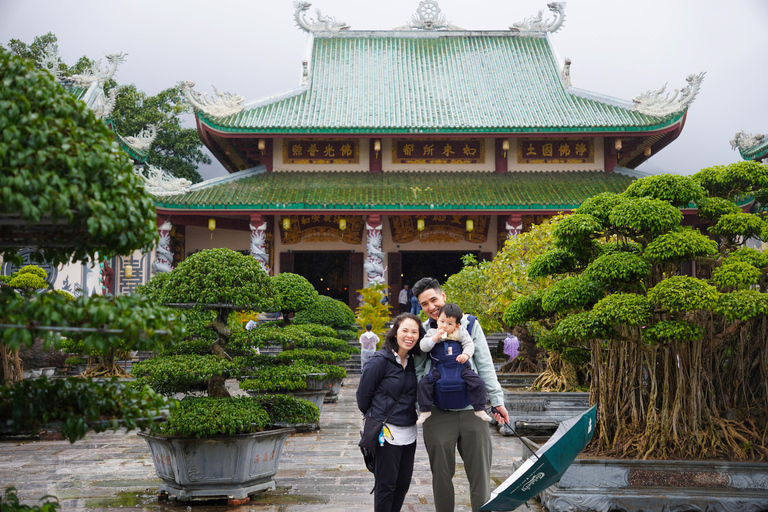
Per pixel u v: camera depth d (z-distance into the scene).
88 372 17.02
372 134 28.45
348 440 10.34
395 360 4.93
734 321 6.59
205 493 6.34
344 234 31.34
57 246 3.22
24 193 2.46
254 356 7.19
